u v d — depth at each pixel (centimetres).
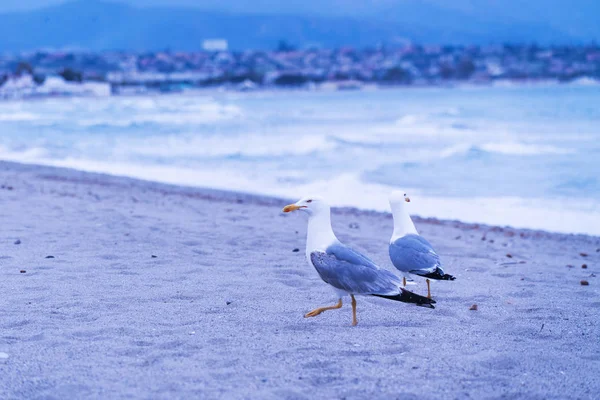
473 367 473
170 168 2234
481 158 2286
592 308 656
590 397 425
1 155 2692
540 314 629
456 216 1392
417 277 800
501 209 1453
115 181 1784
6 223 1046
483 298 693
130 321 578
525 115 4656
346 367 470
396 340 536
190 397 412
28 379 437
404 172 2028
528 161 2170
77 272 759
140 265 805
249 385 432
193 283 723
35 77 17788
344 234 1102
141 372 454
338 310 633
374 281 548
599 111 4834
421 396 421
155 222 1107
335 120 4997
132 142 3238
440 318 615
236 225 1127
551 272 849
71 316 590
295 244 974
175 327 563
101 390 421
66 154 2712
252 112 6662
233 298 665
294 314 614
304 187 1789
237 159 2466
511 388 437
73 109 7856
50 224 1051
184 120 5069
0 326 557
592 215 1366
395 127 3981
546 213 1398
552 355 504
